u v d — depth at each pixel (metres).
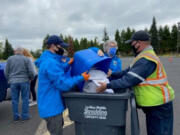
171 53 65.81
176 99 6.03
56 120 2.45
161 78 2.40
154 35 66.88
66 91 2.40
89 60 2.43
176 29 64.38
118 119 2.21
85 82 2.54
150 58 2.25
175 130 3.83
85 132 2.37
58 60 2.51
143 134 3.69
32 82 6.14
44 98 2.40
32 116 4.93
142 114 4.84
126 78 2.25
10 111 5.45
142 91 2.41
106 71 2.80
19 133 3.89
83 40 74.00
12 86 4.46
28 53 5.66
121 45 74.19
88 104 2.29
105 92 2.43
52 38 2.48
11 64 4.40
